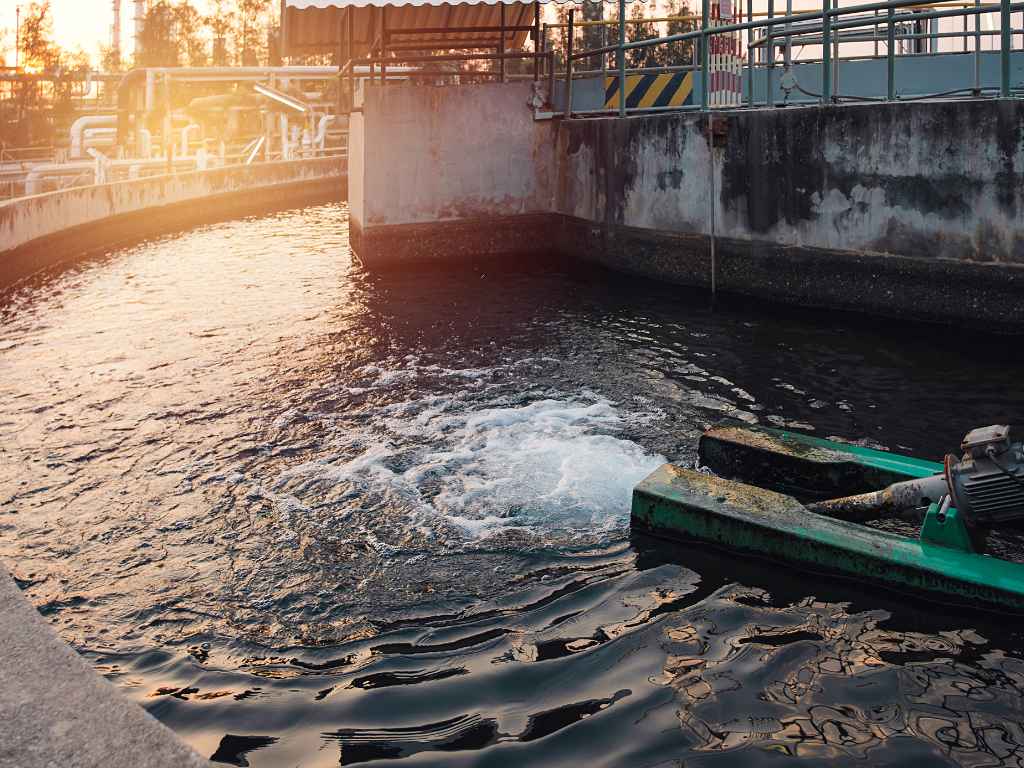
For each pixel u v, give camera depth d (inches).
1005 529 216.5
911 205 419.8
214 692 166.1
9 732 103.3
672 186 534.6
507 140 634.8
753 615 186.2
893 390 330.0
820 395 327.6
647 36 974.4
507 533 225.0
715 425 299.3
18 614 127.0
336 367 381.7
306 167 1238.3
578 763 143.9
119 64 3240.7
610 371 364.2
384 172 619.5
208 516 240.8
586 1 602.5
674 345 401.1
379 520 234.5
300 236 840.3
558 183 642.8
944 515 199.3
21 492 260.1
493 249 645.3
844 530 205.9
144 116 1435.8
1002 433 195.0
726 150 497.7
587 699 160.2
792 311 462.0
